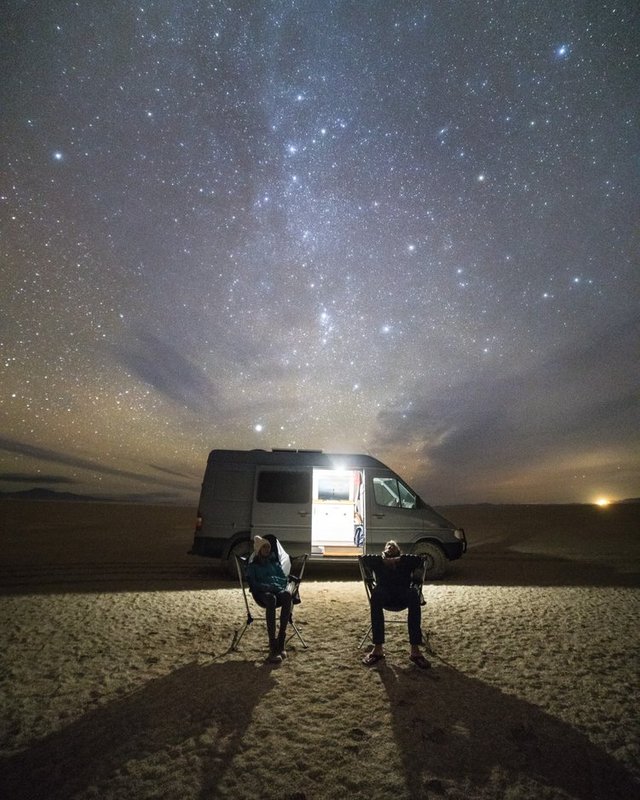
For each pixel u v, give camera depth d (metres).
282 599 4.84
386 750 3.03
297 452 10.29
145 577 9.64
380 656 4.59
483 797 2.58
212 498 9.84
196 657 4.78
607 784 2.70
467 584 8.77
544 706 3.65
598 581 8.93
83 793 2.61
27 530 20.64
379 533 9.60
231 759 2.93
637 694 3.87
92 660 4.70
